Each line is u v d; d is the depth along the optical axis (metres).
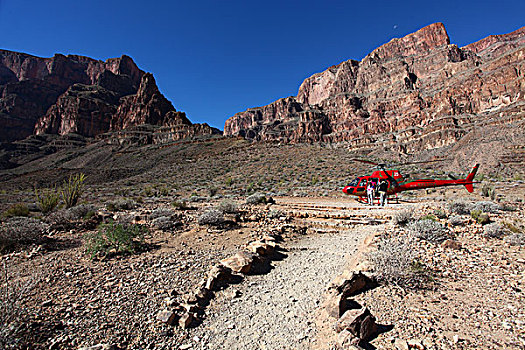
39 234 7.68
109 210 13.07
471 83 144.88
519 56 137.12
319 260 7.05
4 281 4.88
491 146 72.25
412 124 162.38
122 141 134.00
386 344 3.39
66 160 122.38
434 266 5.68
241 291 5.31
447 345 3.29
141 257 6.63
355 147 163.62
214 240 8.41
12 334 3.25
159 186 45.84
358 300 4.50
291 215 13.04
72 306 4.24
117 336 3.66
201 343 3.71
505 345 3.22
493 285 4.78
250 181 44.03
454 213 10.03
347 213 13.37
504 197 16.58
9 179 77.19
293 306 4.66
